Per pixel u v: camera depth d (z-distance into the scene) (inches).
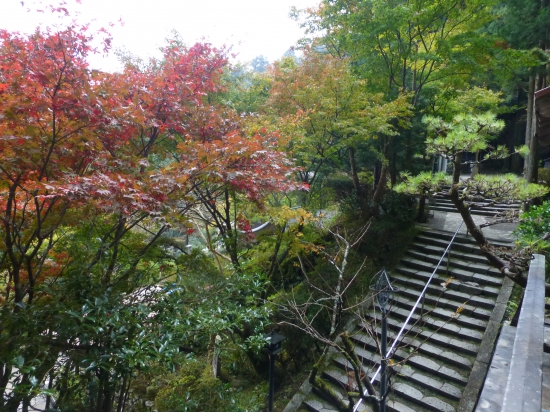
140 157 204.7
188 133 221.1
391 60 414.9
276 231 302.7
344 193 529.0
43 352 145.0
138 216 185.5
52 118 153.1
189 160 182.9
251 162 191.6
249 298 223.9
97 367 151.4
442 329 298.5
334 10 392.5
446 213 516.1
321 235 385.4
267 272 342.3
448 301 329.1
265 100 393.1
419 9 380.2
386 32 380.2
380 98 373.4
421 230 435.2
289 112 353.7
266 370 331.0
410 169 465.7
